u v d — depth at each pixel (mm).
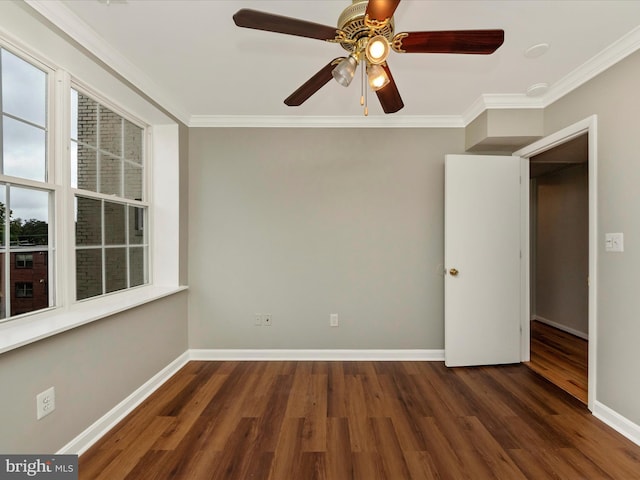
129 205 2406
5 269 1477
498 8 1471
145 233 2609
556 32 1638
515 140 2521
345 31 1205
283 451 1597
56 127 1729
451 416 1898
